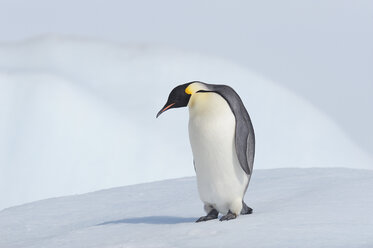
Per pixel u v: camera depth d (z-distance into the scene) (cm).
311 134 13912
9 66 13712
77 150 11625
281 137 13688
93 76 14112
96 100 12938
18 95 12062
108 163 11675
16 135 11519
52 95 12212
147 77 14662
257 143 13375
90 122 12181
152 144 12338
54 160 11381
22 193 10875
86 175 11431
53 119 11862
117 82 14138
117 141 12219
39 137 11581
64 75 13338
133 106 13438
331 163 12950
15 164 11206
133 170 11725
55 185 11106
